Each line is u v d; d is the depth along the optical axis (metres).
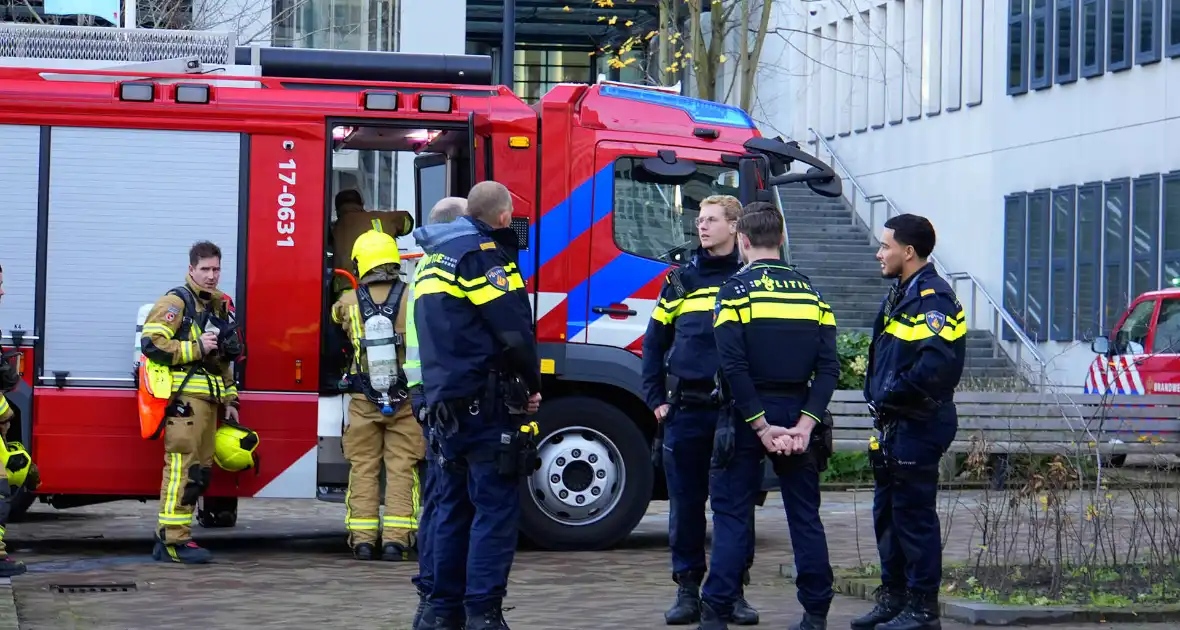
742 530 8.13
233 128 11.67
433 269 7.90
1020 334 26.64
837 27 35.56
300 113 11.73
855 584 9.96
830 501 17.03
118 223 11.57
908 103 32.84
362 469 11.56
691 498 8.77
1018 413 18.41
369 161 13.94
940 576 8.45
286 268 11.67
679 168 12.32
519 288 7.89
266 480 11.62
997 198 29.92
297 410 11.64
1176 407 18.59
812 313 8.10
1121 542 11.38
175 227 11.62
